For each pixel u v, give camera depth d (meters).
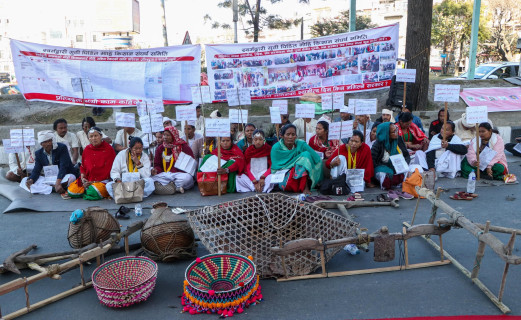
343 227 4.65
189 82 9.59
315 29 22.12
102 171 6.77
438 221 4.20
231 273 3.98
